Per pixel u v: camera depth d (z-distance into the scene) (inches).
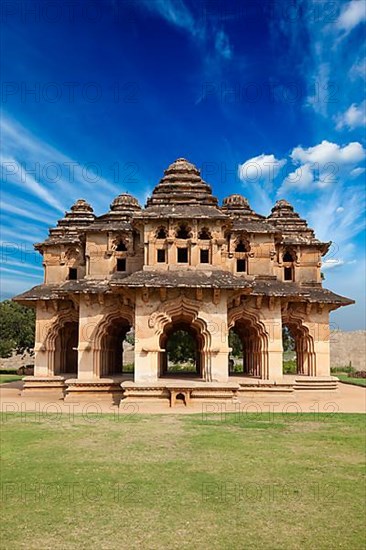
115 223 935.7
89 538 242.1
